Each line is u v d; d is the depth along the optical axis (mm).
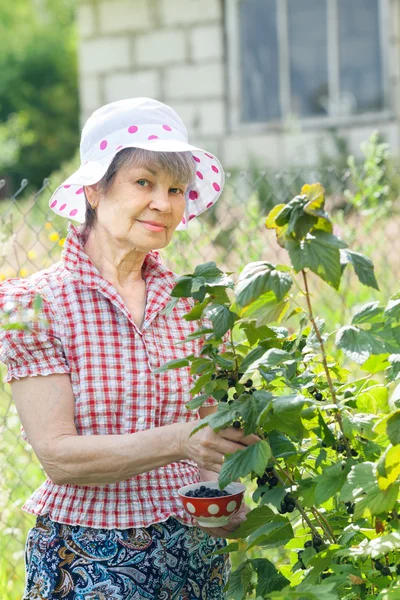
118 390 2279
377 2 10750
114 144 2312
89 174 2293
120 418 2291
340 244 1839
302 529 2324
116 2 11344
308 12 11008
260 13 11086
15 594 3449
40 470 4008
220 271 2059
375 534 2057
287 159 10953
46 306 2264
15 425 4031
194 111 11297
